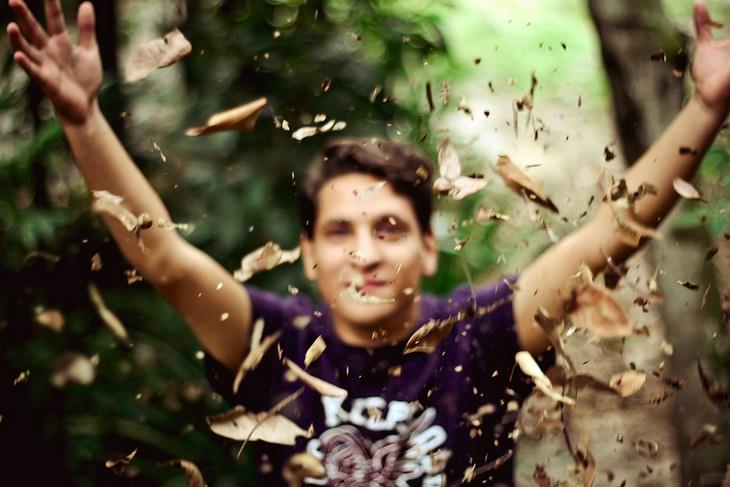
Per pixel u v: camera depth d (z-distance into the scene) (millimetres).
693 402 2023
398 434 1485
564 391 1420
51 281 2439
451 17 6074
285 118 2756
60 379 1499
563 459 3189
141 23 3229
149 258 1519
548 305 1521
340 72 2867
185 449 2469
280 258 1406
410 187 1549
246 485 2459
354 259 1519
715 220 2227
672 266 2064
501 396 1530
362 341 1532
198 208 2637
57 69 1439
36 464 2363
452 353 1520
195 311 1562
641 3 2043
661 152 1490
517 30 6219
